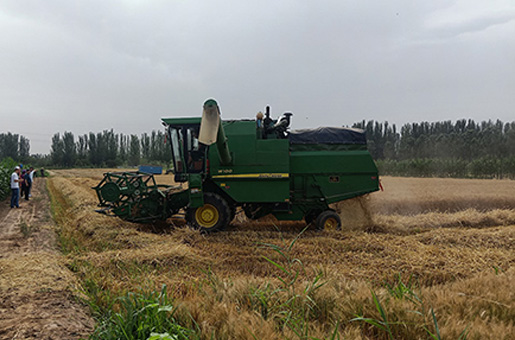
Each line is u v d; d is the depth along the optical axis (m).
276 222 10.13
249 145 8.22
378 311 3.05
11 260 5.43
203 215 8.19
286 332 2.80
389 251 6.07
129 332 2.69
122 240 7.21
